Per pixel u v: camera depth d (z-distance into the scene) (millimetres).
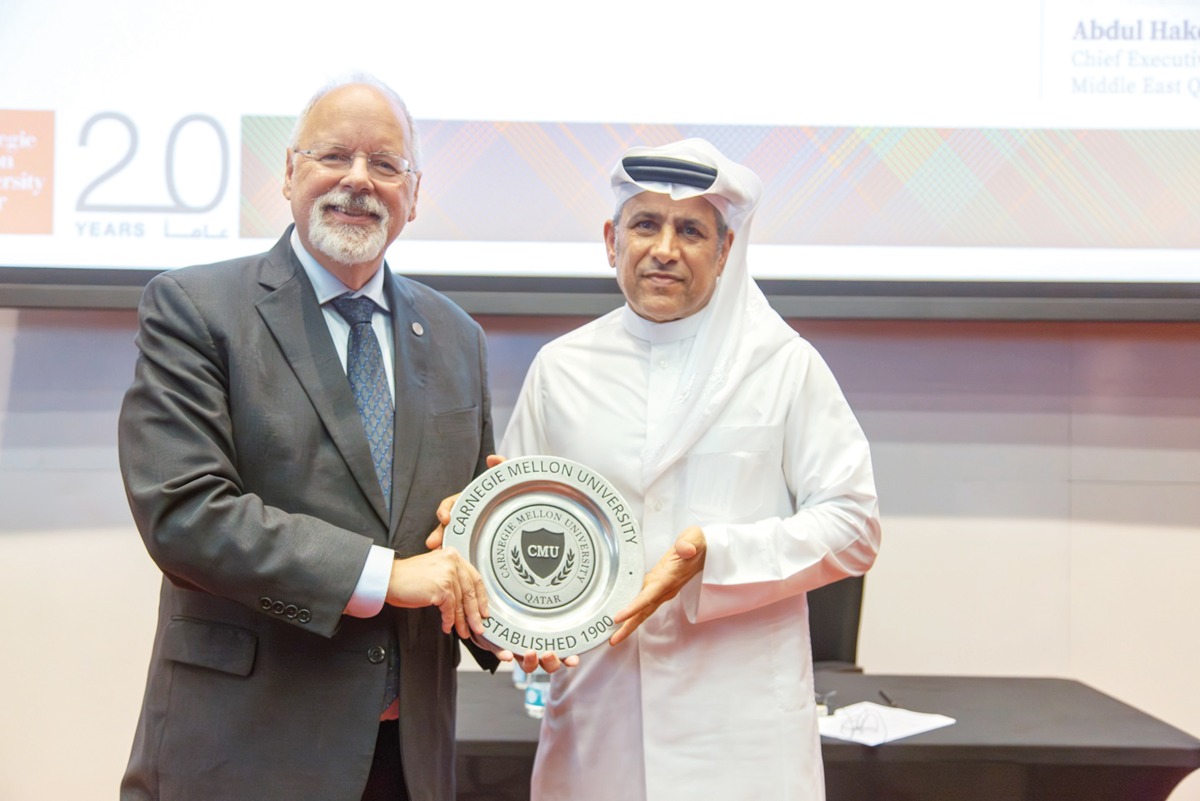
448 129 3193
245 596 1582
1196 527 3439
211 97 3170
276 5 3176
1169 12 3227
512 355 3420
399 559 1718
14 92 3152
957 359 3447
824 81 3205
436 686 1808
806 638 1938
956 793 2393
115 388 3363
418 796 1712
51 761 3346
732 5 3207
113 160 3166
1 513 3348
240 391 1695
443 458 1842
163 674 1688
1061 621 3457
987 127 3209
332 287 1851
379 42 3191
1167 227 3211
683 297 1857
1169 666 3451
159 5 3170
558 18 3203
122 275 3150
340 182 1785
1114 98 3219
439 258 3197
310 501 1692
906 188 3207
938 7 3211
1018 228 3209
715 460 1870
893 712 2535
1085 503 3459
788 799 1809
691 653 1836
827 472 1897
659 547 1858
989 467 3455
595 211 3201
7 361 3350
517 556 1738
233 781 1620
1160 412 3441
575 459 1930
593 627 1683
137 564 3375
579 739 1883
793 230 3205
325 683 1659
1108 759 2322
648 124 3207
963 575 3463
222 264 1804
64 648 3357
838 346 3443
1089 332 3451
